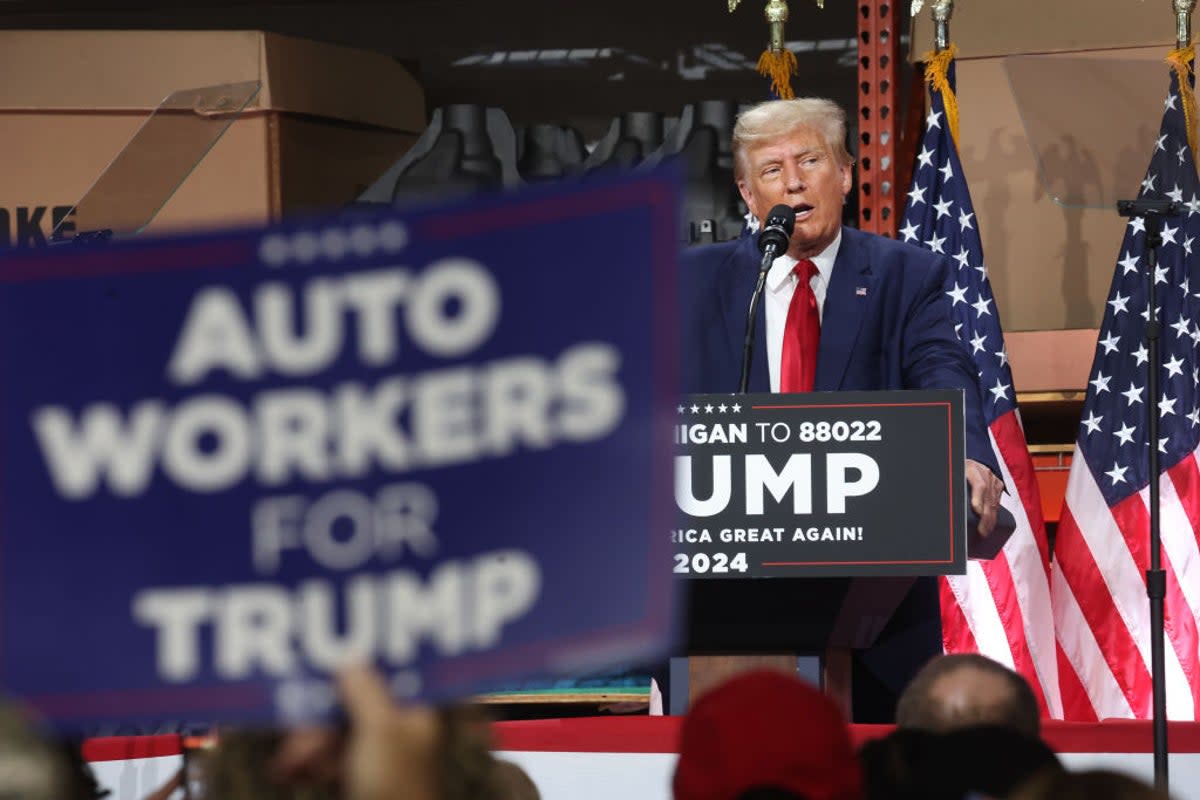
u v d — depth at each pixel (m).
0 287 3.56
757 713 4.47
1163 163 15.55
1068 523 15.81
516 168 18.20
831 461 8.30
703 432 8.38
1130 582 15.56
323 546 3.50
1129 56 16.89
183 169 12.69
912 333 11.45
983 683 7.04
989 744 5.73
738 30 21.12
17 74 17.78
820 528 8.30
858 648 10.20
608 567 3.43
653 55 21.27
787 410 8.33
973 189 17.52
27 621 3.56
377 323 3.49
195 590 3.53
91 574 3.55
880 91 16.67
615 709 16.06
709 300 11.60
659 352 3.43
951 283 16.27
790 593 8.91
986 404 15.94
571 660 3.43
